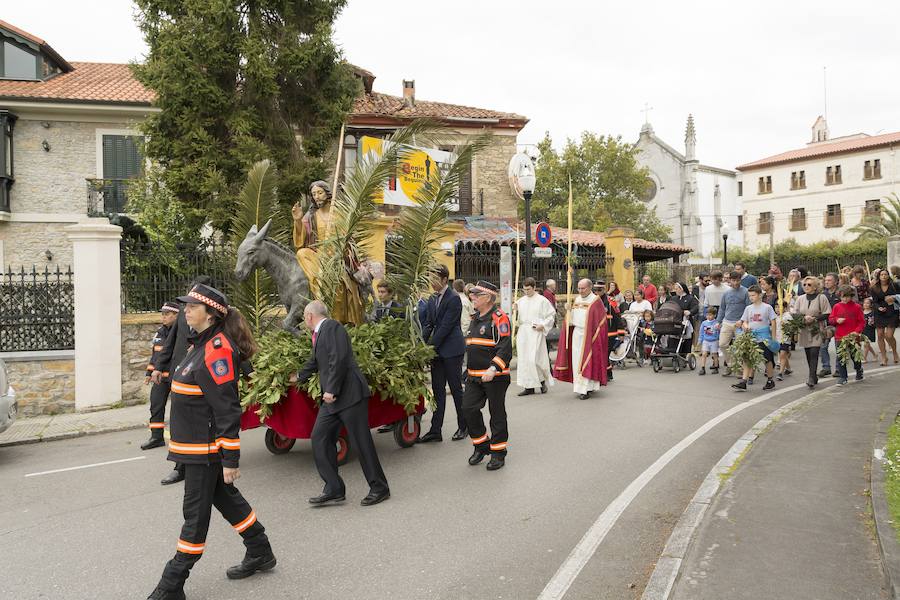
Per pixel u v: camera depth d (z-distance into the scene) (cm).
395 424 757
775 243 5469
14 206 2020
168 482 645
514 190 2286
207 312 404
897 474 548
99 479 670
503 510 539
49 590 411
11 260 2020
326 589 403
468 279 1744
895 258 2158
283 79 1571
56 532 514
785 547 415
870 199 5000
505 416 666
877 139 5062
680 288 1517
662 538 475
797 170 5378
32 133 2038
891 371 1235
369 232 804
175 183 1454
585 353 1050
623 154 3888
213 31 1474
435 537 484
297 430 654
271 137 1551
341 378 556
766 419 845
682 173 5488
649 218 4434
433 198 816
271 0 1530
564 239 2086
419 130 780
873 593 352
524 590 396
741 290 1210
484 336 665
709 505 500
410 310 803
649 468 649
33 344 1083
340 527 509
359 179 760
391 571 427
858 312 1099
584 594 390
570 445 747
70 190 2059
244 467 690
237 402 396
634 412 927
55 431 915
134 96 2092
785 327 1115
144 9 1484
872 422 761
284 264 743
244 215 907
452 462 694
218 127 1533
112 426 940
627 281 2095
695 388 1130
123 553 469
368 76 2264
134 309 1126
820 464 597
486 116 2392
